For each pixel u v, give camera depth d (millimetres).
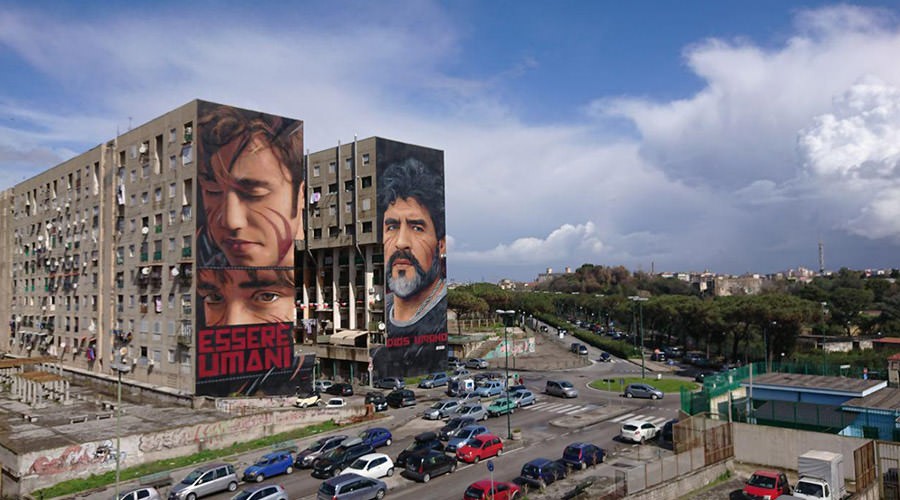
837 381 47594
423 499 32469
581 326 162750
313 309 87938
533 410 57938
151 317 63406
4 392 66375
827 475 31203
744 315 84188
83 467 38344
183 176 59719
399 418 55250
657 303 115812
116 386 66750
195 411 53625
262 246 61875
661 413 55344
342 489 30531
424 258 81188
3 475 37438
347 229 80625
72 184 80250
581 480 34875
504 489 30750
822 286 134875
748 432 39344
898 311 106438
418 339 80000
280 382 62344
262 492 30828
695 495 32844
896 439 35719
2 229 100562
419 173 81375
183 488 33500
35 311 89000
